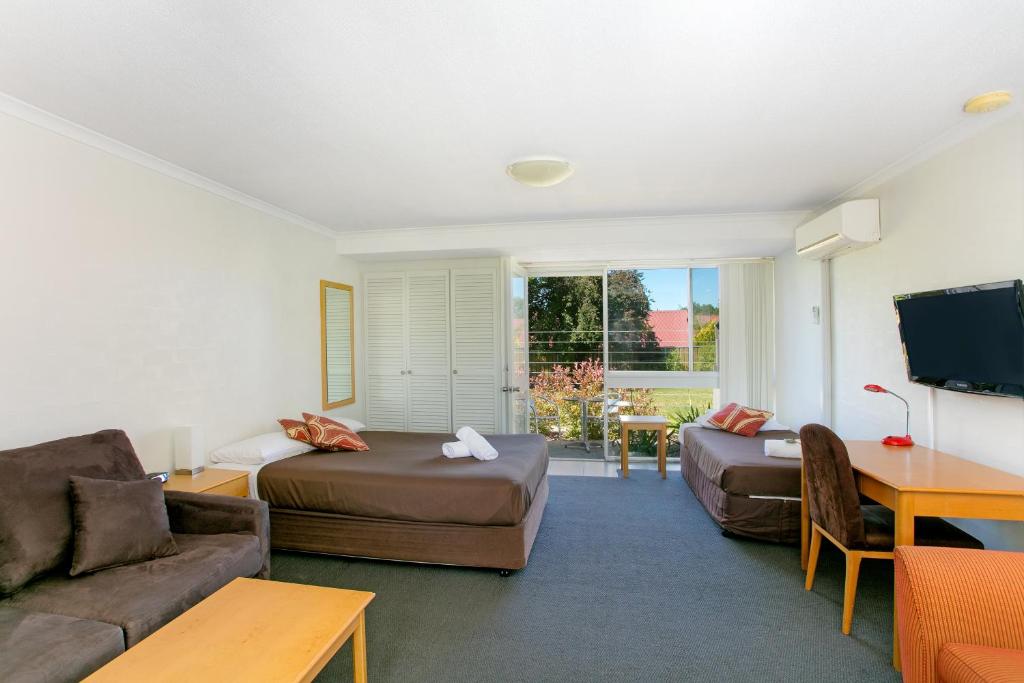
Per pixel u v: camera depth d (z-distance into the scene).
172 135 2.40
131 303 2.62
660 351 5.30
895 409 3.00
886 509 2.45
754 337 4.96
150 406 2.73
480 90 1.96
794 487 2.98
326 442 3.40
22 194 2.12
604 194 3.43
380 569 2.75
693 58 1.74
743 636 2.10
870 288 3.24
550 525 3.38
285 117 2.20
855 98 2.05
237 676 1.29
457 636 2.12
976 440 2.42
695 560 2.83
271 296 3.78
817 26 1.55
